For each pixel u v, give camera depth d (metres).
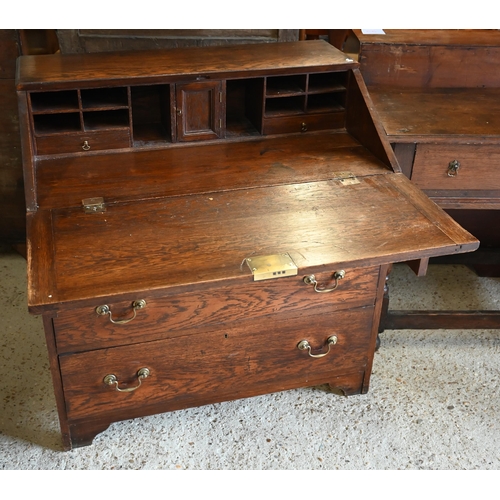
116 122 2.76
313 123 2.93
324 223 2.36
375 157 2.76
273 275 2.12
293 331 2.47
